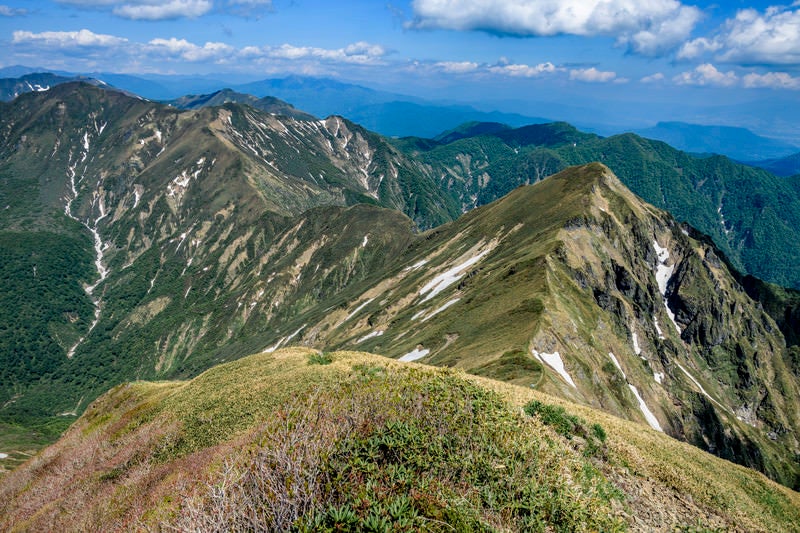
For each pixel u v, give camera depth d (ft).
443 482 37.45
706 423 438.40
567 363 279.90
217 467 50.60
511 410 58.65
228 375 143.95
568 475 47.67
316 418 44.96
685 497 70.23
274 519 31.55
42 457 162.09
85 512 83.30
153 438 108.06
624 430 98.12
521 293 368.48
